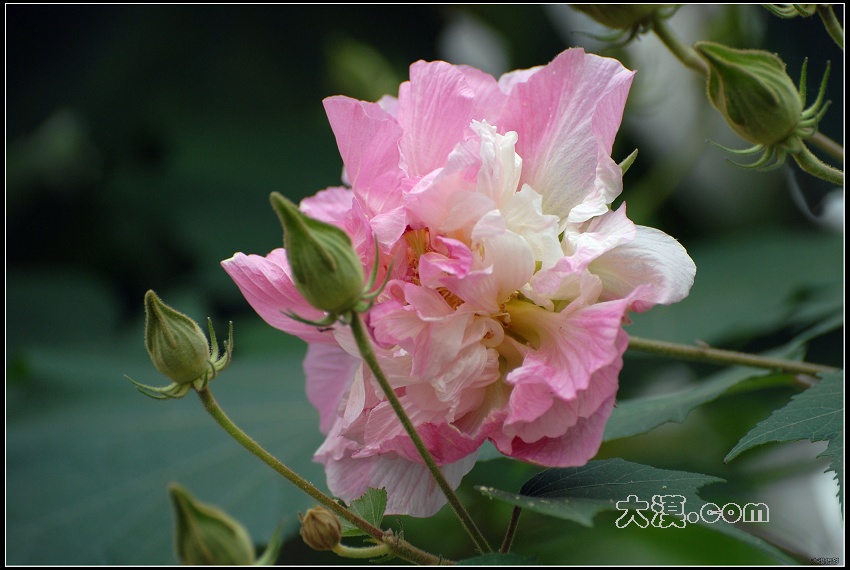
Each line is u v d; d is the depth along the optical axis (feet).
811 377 2.90
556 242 2.54
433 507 2.61
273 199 2.42
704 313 3.34
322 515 2.46
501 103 2.64
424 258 2.54
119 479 2.96
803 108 2.59
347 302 2.44
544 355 2.54
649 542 2.77
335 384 2.76
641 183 3.76
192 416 3.07
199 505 2.40
